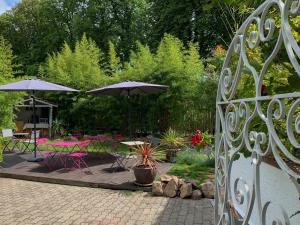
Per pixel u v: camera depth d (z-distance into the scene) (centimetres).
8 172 859
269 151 145
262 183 249
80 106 1587
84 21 2628
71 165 940
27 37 3025
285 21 127
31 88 941
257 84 152
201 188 667
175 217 547
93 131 1602
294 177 126
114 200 648
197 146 942
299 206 178
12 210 587
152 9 2359
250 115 167
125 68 1580
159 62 1396
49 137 1589
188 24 2114
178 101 1363
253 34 161
